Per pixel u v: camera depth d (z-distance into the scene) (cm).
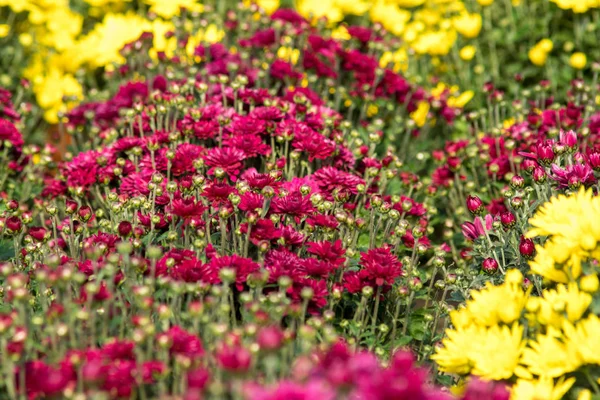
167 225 365
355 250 360
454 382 315
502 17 666
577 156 341
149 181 365
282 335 240
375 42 583
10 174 488
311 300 305
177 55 559
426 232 400
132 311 295
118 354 246
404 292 319
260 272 291
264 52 560
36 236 340
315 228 348
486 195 470
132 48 554
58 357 262
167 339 240
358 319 334
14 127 445
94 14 699
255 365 240
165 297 305
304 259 328
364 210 404
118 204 347
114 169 389
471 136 540
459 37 646
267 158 406
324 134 424
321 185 368
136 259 284
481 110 513
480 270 364
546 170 337
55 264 276
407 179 452
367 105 539
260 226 325
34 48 654
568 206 283
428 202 470
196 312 251
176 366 251
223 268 275
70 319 266
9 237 394
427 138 566
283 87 534
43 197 457
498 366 248
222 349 231
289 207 331
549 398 236
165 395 246
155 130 427
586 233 263
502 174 454
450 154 466
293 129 399
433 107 532
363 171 437
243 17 646
